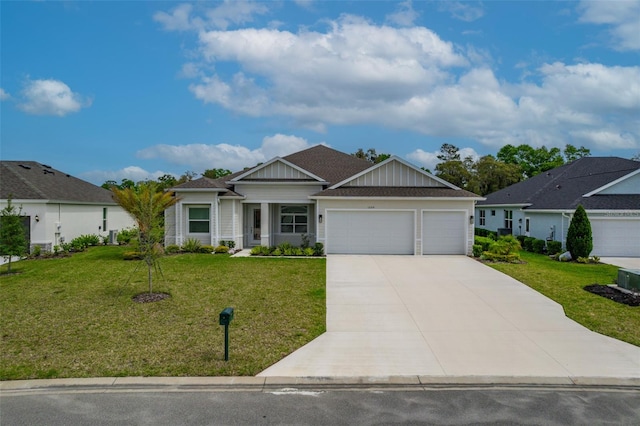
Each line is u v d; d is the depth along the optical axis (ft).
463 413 16.63
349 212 62.13
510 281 42.27
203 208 66.90
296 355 22.70
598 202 64.69
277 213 72.84
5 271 46.93
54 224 67.21
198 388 18.76
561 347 23.99
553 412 16.79
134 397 17.89
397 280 42.70
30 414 16.43
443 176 148.56
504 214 90.43
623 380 19.66
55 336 25.11
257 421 15.97
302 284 40.11
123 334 25.50
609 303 33.42
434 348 23.91
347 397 18.02
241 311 30.68
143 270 47.01
